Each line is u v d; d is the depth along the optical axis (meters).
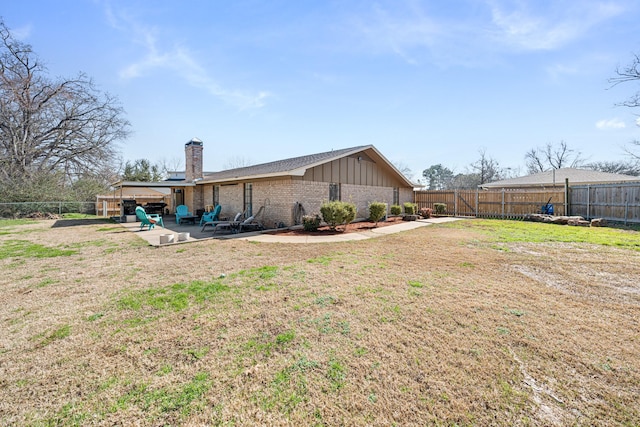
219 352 2.67
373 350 2.66
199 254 6.87
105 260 6.33
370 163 15.34
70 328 3.18
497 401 2.03
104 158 23.47
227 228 12.19
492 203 16.30
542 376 2.29
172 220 16.98
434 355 2.57
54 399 2.11
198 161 18.42
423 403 2.01
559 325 3.12
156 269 5.55
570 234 9.21
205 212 15.59
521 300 3.81
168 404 2.04
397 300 3.82
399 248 7.26
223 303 3.79
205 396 2.11
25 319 3.41
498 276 4.87
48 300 3.99
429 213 15.98
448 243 7.85
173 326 3.19
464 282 4.55
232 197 14.90
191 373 2.38
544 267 5.38
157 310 3.62
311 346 2.74
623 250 6.76
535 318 3.29
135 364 2.51
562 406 1.98
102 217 18.88
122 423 1.88
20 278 5.02
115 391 2.18
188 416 1.93
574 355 2.57
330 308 3.58
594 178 18.47
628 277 4.77
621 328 3.05
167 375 2.36
